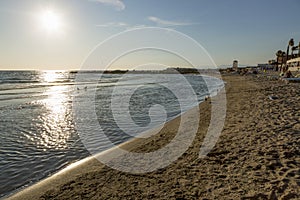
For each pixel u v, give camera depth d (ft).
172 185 14.80
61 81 173.99
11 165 20.93
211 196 12.96
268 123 27.73
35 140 28.71
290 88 68.54
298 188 12.60
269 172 14.99
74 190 15.25
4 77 217.36
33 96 77.61
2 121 39.63
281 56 210.79
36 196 14.89
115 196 13.99
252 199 12.16
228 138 23.49
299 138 21.22
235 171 15.80
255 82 105.81
